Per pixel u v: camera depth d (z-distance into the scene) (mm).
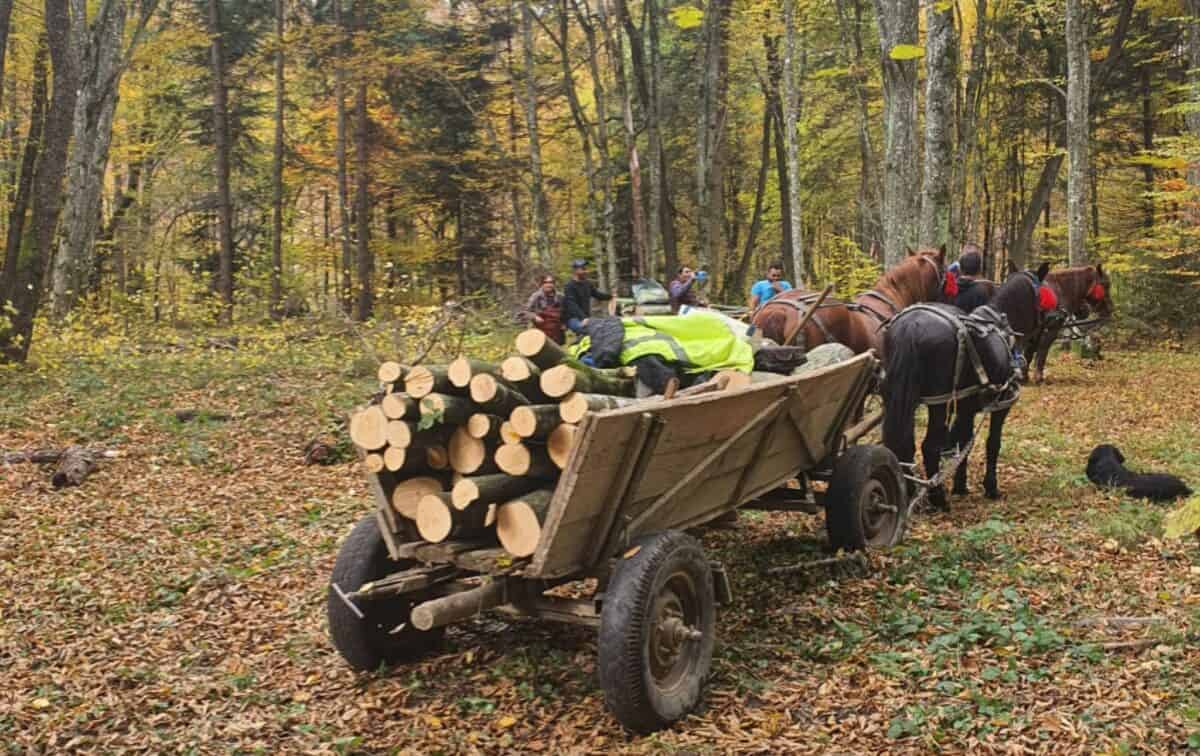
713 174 29719
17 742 5234
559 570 5250
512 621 6848
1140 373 20281
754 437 6500
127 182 38094
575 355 6652
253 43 33875
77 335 17688
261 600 7449
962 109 30766
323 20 33906
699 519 6320
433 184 33875
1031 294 12398
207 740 5246
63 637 6762
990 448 10062
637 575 5160
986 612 6598
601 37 36469
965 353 9102
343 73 31109
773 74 31016
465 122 34031
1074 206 22625
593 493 5184
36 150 21797
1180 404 15766
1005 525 8625
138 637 6777
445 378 5340
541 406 5145
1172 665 5668
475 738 5191
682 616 5578
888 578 7457
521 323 19594
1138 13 32094
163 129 34406
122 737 5305
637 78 30000
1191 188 22750
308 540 8906
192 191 39062
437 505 5320
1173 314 28891
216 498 10375
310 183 36219
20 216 17375
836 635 6414
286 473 11406
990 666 5758
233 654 6465
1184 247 27094
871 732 5090
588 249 36250
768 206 43062
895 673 5691
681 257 41406
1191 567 7551
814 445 7695
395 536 5594
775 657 6137
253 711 5613
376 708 5582
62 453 11508
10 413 13398
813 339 10352
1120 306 29812
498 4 30031
